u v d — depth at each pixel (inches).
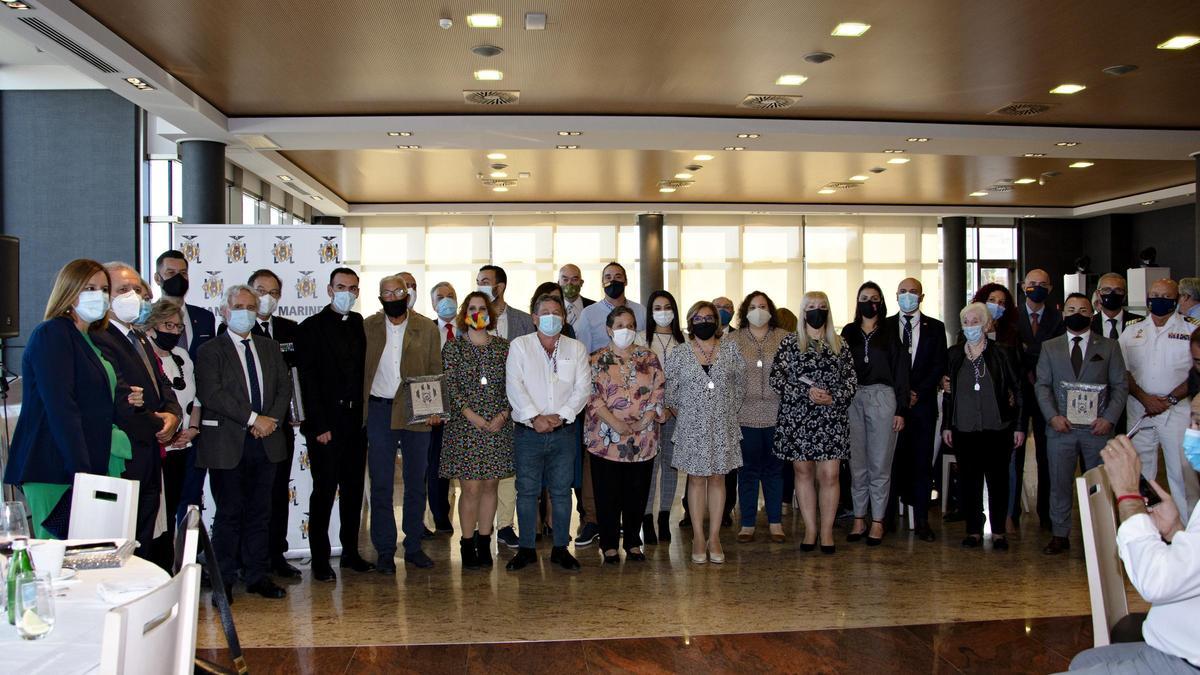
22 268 400.8
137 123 406.9
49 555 93.9
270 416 183.3
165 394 164.9
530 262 634.8
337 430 197.9
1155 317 216.2
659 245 625.0
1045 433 239.9
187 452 189.2
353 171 471.8
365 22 247.9
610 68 295.6
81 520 121.9
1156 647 83.3
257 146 384.2
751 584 193.9
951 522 258.4
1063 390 217.2
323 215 633.0
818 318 215.0
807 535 223.3
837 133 373.4
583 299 284.2
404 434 208.2
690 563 212.2
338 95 325.4
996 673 143.6
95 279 141.5
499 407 204.4
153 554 162.2
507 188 536.1
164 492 179.8
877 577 199.0
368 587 194.2
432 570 208.5
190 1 229.9
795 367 217.2
